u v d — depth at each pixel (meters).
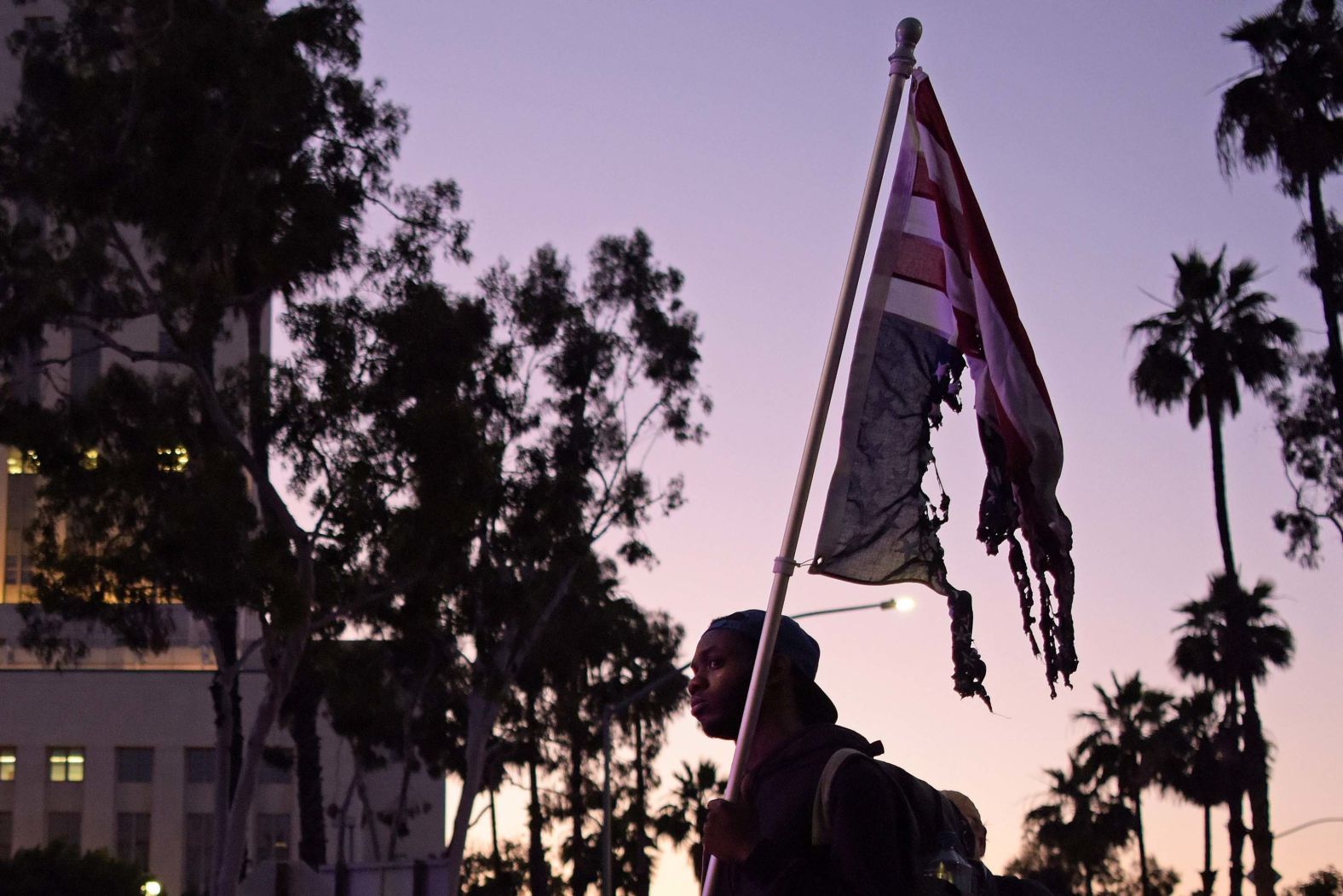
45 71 30.55
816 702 4.00
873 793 3.45
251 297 31.16
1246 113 34.22
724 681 3.99
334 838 78.44
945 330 4.51
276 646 31.27
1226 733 44.62
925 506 4.38
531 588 39.81
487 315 32.72
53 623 32.25
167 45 29.11
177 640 80.25
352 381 30.53
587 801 61.66
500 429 38.47
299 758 43.38
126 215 29.56
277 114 30.06
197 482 29.53
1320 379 39.72
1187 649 44.66
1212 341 39.34
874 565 4.34
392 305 30.91
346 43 30.84
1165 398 40.22
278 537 29.86
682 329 42.47
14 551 84.06
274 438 30.88
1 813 78.00
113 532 31.53
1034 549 4.34
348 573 31.44
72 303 30.55
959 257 4.50
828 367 4.29
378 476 30.56
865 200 4.34
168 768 78.31
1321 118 34.03
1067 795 55.81
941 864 3.53
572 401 41.28
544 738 53.44
